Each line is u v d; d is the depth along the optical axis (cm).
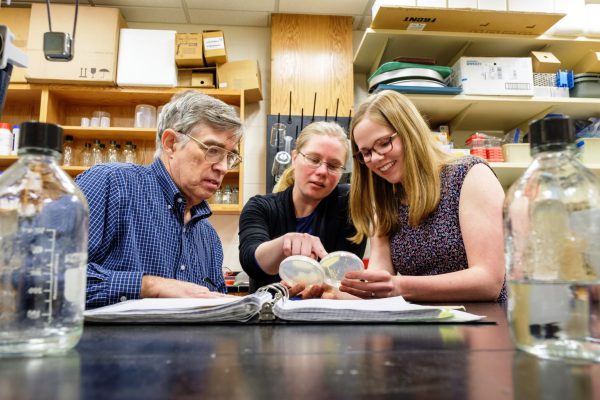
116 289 96
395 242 140
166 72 271
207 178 128
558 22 255
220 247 163
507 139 283
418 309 60
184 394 27
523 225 44
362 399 26
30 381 30
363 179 146
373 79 254
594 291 39
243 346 43
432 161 128
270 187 281
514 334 41
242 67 285
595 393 27
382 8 234
